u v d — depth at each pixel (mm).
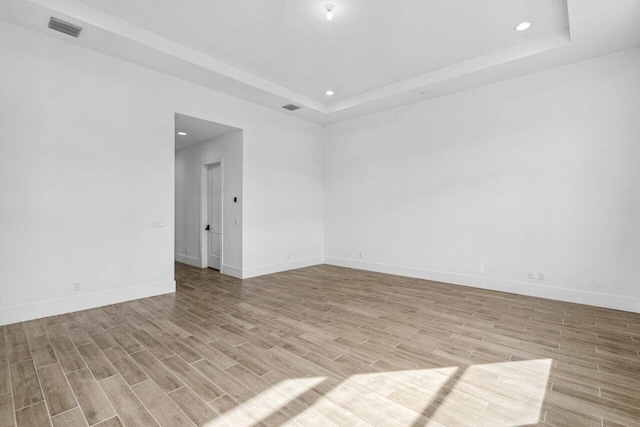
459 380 2186
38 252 3361
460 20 3348
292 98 5379
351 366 2387
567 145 4016
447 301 4070
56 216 3475
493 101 4605
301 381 2176
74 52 3578
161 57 3859
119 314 3543
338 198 6723
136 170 4105
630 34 3299
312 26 3471
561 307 3779
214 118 4934
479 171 4754
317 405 1912
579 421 1750
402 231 5691
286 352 2617
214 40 3775
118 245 3959
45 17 3061
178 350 2648
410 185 5566
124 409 1862
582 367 2348
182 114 4551
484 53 4070
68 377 2209
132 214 4078
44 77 3381
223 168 5859
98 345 2732
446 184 5113
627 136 3639
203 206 6480
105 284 3857
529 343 2773
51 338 2865
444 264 5160
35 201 3338
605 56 3762
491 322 3295
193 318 3436
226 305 3914
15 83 3209
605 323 3240
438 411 1854
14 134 3205
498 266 4594
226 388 2088
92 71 3713
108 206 3867
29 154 3295
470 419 1779
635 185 3598
